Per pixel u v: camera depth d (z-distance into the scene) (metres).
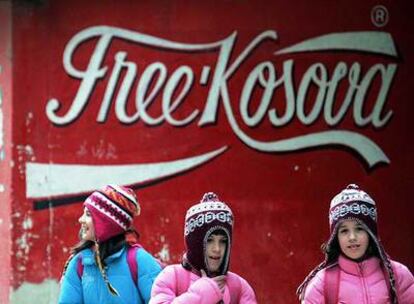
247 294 8.47
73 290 9.11
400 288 8.40
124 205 9.15
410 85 15.75
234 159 15.43
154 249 15.26
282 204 15.45
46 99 15.20
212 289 8.10
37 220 15.07
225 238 8.38
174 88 15.38
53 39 15.26
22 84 15.16
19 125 15.11
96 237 9.04
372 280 8.38
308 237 15.46
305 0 15.64
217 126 15.42
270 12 15.57
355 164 15.64
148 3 15.40
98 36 15.31
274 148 15.48
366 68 15.73
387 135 15.75
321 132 15.59
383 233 15.65
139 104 15.33
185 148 15.38
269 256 15.38
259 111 15.48
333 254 8.52
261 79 15.49
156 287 8.44
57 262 15.04
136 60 15.35
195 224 8.34
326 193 15.55
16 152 15.09
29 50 15.21
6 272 14.97
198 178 15.38
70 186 15.16
